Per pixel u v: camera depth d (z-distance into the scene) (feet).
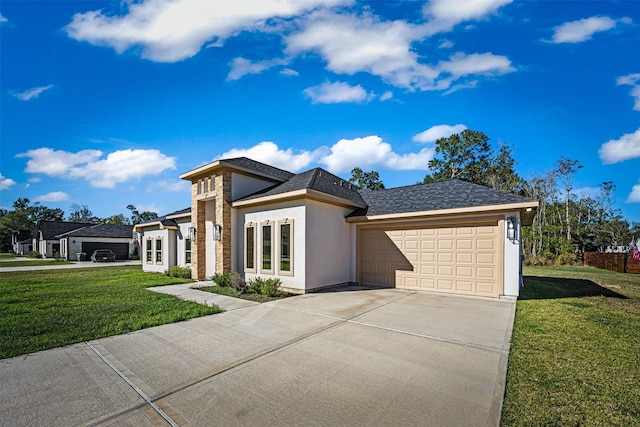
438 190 39.81
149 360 14.79
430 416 9.91
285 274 35.55
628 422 9.50
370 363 14.34
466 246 32.35
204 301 28.78
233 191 42.83
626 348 16.10
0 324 20.77
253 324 21.01
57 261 108.27
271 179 47.70
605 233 114.21
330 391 11.66
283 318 22.58
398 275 37.06
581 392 11.42
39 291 35.70
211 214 47.44
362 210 40.91
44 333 18.92
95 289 37.01
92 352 15.85
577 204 115.65
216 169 42.88
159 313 23.93
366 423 9.53
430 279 34.55
